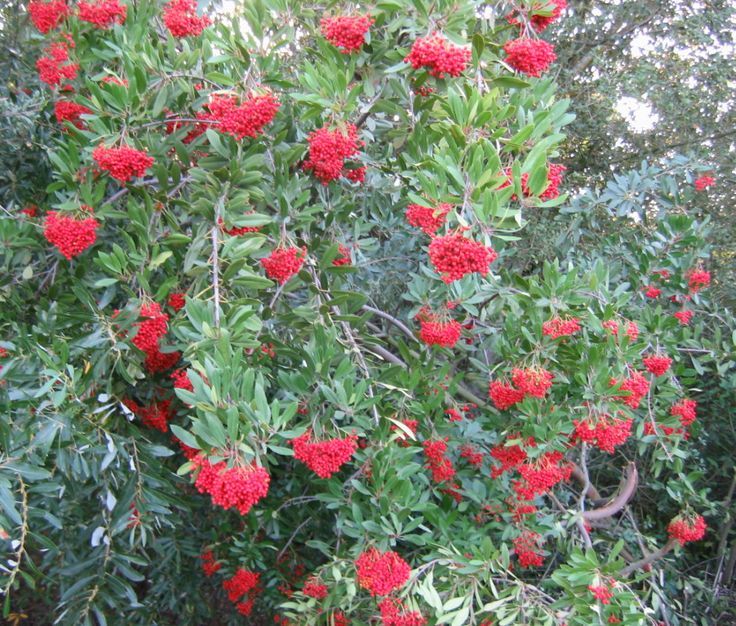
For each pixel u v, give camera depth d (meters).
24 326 1.06
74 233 1.05
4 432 0.90
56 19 1.20
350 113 1.15
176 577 1.69
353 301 1.22
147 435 1.34
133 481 1.09
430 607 1.10
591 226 1.84
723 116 2.28
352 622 1.17
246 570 1.47
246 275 1.03
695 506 1.79
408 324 1.65
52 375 0.97
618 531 1.73
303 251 1.13
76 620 1.10
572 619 1.03
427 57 0.93
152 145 1.12
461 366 1.82
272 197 1.14
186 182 1.14
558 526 1.35
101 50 1.21
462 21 0.97
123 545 1.20
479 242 0.88
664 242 1.62
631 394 1.14
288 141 1.24
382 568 1.02
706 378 1.93
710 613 1.86
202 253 1.08
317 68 1.12
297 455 1.03
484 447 1.47
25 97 1.32
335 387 1.04
